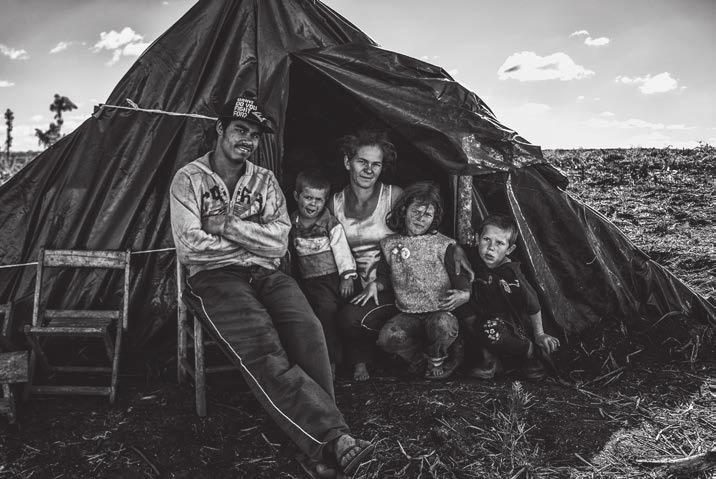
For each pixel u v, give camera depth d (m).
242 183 3.79
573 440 3.35
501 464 3.12
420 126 4.52
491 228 4.12
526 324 4.23
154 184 4.44
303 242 4.24
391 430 3.41
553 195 4.73
